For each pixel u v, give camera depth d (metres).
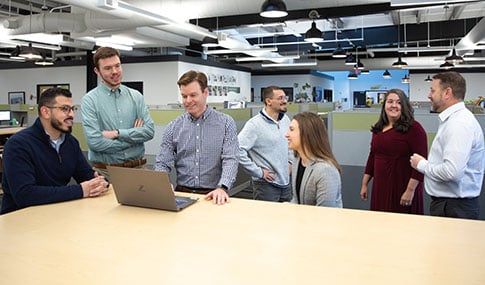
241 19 7.91
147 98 11.70
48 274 0.99
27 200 1.66
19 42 8.52
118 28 6.55
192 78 2.02
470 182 2.07
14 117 8.43
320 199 1.78
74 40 9.13
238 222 1.41
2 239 1.24
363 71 16.17
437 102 2.12
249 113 5.29
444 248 1.15
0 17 7.88
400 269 1.01
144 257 1.10
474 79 16.03
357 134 3.52
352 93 22.14
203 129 2.09
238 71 14.88
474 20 8.78
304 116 1.86
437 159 2.13
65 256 1.10
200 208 1.60
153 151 4.41
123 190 1.59
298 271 1.00
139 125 2.46
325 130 1.85
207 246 1.18
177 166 2.18
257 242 1.21
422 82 17.45
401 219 1.45
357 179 3.55
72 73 12.17
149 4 6.03
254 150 2.79
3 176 1.83
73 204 1.65
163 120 4.36
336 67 16.16
